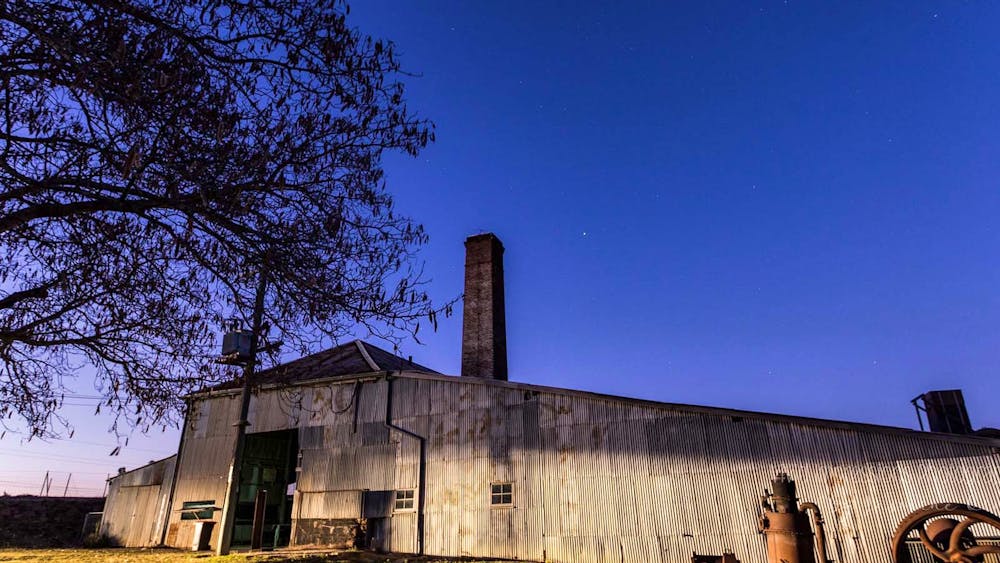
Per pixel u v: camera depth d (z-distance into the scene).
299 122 5.50
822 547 8.00
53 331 5.48
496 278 21.67
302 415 18.80
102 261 5.41
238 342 5.64
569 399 15.25
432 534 15.55
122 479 21.52
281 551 15.14
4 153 4.80
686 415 13.74
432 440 16.62
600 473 14.19
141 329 5.74
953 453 11.11
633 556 13.20
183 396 6.26
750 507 12.44
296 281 5.44
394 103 5.89
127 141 4.73
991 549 6.27
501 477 15.30
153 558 14.28
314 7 5.21
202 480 19.42
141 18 4.43
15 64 4.72
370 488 16.84
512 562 13.77
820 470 12.05
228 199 5.04
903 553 7.17
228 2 4.79
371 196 6.00
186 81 4.61
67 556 15.03
